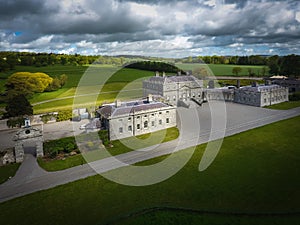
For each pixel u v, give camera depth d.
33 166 53.25
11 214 36.97
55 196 41.50
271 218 34.66
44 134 76.00
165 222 34.59
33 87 116.94
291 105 108.00
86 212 37.12
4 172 50.78
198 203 38.47
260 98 107.19
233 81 155.88
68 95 117.75
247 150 58.81
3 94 113.75
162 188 43.09
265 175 46.56
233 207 37.22
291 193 40.25
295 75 176.38
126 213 36.59
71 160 55.44
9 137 75.88
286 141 63.94
